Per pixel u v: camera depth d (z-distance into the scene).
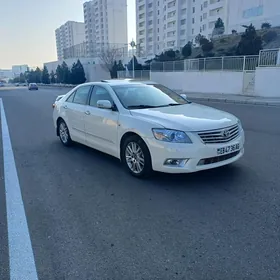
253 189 3.88
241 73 20.33
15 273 2.34
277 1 36.53
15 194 3.93
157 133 3.95
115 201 3.63
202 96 20.39
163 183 4.17
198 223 3.04
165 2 72.94
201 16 63.03
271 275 2.23
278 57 17.72
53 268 2.38
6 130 9.19
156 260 2.45
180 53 40.69
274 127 8.54
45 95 30.80
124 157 4.61
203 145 3.83
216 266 2.35
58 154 5.95
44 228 3.02
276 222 3.02
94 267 2.38
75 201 3.67
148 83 5.71
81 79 61.19
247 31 26.78
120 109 4.68
